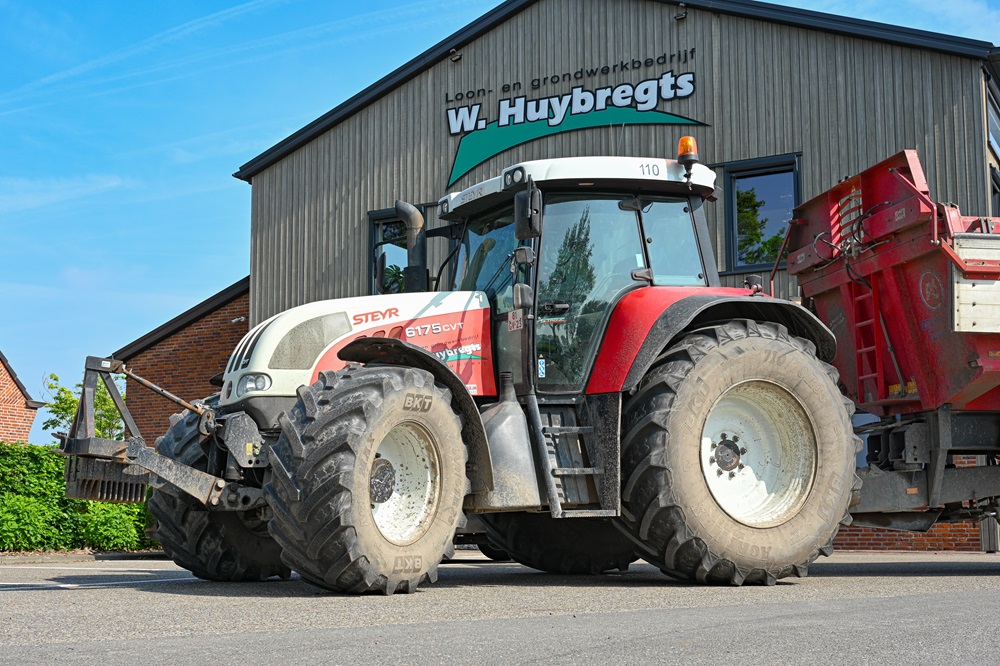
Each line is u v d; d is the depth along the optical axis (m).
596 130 15.05
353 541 5.01
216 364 18.61
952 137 12.66
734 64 14.13
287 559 5.18
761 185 13.95
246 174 17.84
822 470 6.10
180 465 5.48
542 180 6.36
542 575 7.27
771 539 5.89
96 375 5.55
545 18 15.66
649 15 14.82
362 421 5.10
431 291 7.08
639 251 6.55
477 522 7.36
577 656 3.13
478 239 6.73
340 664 2.98
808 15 13.53
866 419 8.26
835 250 7.82
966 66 12.69
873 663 3.03
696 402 5.82
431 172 16.38
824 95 13.48
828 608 4.49
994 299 6.70
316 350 5.89
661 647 3.31
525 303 5.96
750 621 3.99
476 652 3.20
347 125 17.20
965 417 7.18
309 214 17.36
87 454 5.30
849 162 13.23
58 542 13.52
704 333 6.13
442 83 16.44
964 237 6.68
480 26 16.03
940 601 4.84
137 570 8.94
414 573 5.27
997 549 11.79
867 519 7.32
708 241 6.81
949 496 7.22
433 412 5.42
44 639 3.57
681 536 5.70
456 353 6.14
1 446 13.89
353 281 16.84
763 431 6.19
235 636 3.60
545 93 15.51
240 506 5.60
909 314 7.19
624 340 6.00
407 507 5.40
